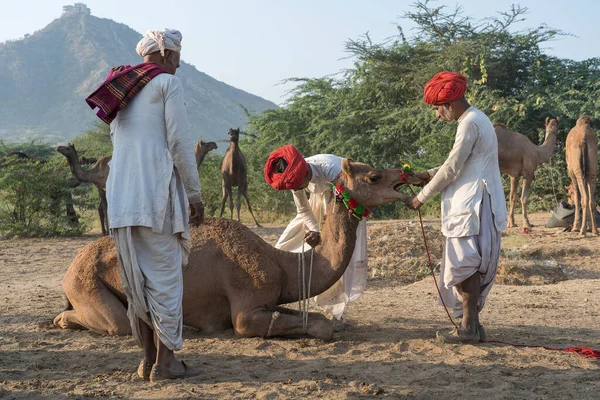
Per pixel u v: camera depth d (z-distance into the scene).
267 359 4.84
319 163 5.46
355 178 5.20
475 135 5.04
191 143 4.35
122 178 4.23
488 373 4.49
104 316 5.46
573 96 23.06
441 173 5.06
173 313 4.27
